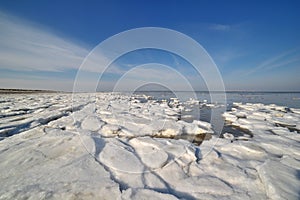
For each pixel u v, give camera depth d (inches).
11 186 60.3
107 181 63.9
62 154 86.3
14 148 93.4
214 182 66.9
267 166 73.4
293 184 60.6
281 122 194.2
